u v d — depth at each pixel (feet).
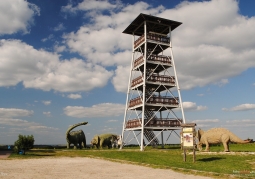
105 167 65.72
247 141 99.14
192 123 74.74
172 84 153.17
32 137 111.55
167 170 59.47
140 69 163.73
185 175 52.01
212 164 67.10
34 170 58.95
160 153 103.24
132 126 150.71
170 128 144.87
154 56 152.97
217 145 160.56
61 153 115.65
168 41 159.74
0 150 136.26
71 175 51.65
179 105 150.71
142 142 134.51
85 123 165.58
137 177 49.37
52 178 47.73
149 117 149.38
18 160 84.74
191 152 105.91
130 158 86.22
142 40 156.46
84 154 110.11
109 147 176.35
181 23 159.74
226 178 48.42
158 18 153.28
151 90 160.25
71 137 159.94
